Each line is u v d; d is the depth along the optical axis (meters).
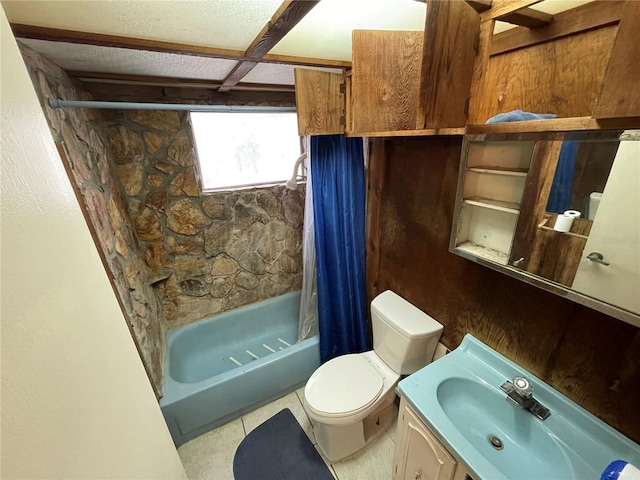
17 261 0.40
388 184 1.67
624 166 0.69
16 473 0.35
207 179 2.09
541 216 0.89
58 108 1.12
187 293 2.19
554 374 1.01
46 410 0.42
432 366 1.20
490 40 0.79
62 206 0.53
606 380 0.87
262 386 1.85
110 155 1.68
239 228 2.24
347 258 1.91
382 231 1.80
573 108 0.83
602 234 0.75
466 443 0.89
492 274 1.16
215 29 0.92
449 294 1.40
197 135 1.98
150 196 1.89
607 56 0.74
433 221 1.41
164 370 1.79
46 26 0.85
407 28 1.07
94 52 1.12
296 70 1.23
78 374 0.50
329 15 0.91
